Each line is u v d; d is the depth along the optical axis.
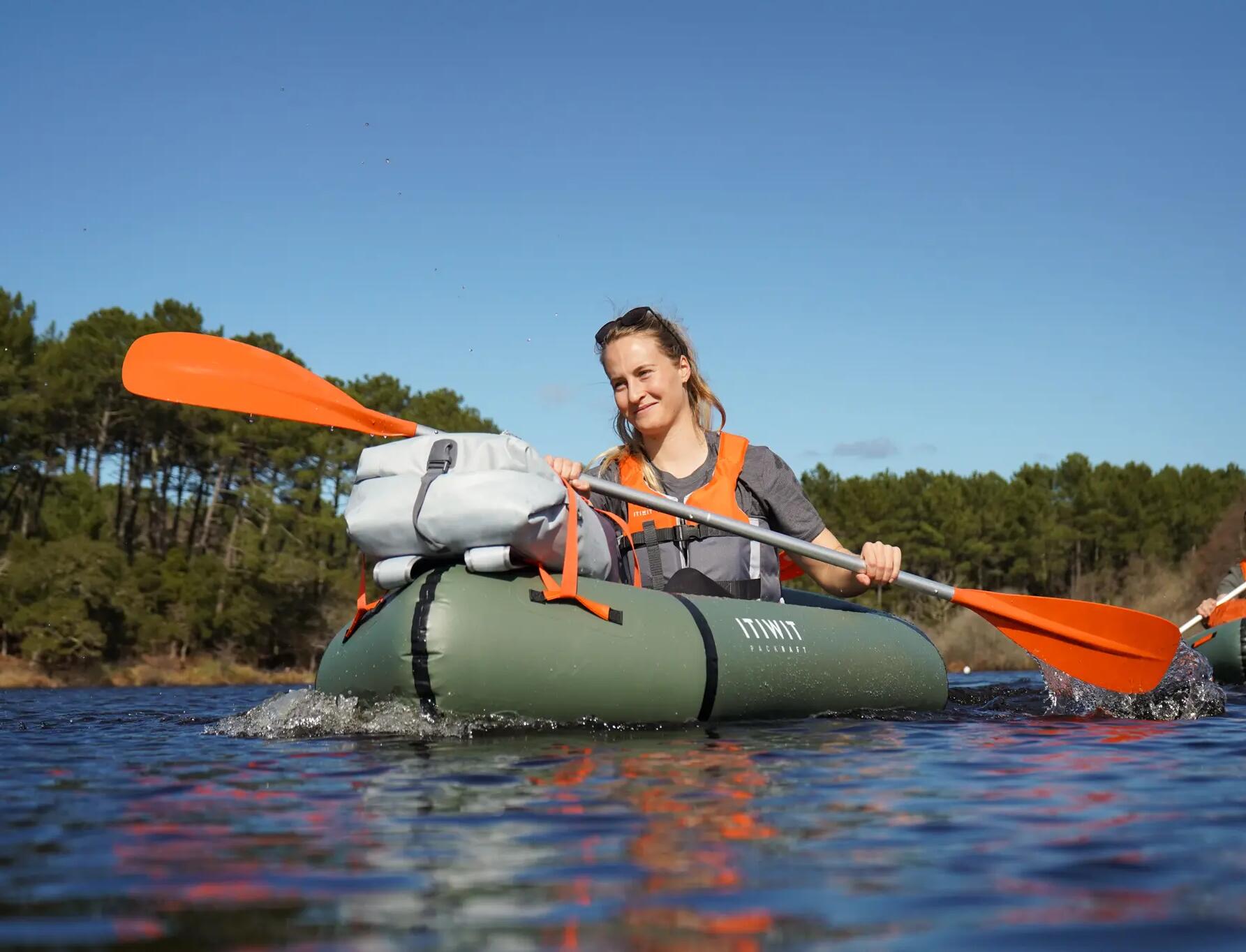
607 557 3.36
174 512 43.66
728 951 1.06
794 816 1.69
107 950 1.05
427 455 2.98
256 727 3.16
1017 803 1.80
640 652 3.06
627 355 3.97
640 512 3.91
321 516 36.00
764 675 3.33
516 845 1.49
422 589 2.88
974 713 3.80
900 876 1.33
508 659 2.85
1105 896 1.24
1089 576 48.28
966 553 46.03
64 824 1.65
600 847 1.47
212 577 32.66
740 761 2.32
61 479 32.81
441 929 1.12
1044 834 1.56
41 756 2.53
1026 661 35.69
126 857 1.42
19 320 29.16
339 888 1.27
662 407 3.98
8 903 1.21
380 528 2.97
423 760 2.34
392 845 1.49
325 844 1.50
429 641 2.80
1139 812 1.74
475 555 2.88
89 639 27.84
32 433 29.39
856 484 46.72
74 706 5.71
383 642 2.89
